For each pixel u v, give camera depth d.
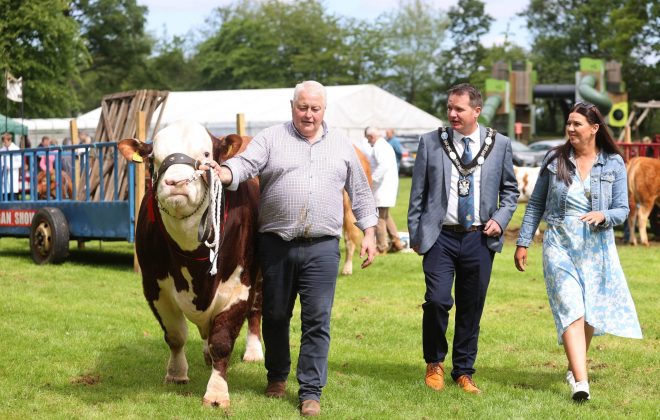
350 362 7.13
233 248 5.67
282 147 5.67
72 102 40.25
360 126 36.38
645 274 12.33
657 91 59.69
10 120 28.22
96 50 67.06
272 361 6.00
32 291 10.32
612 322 5.98
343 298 10.17
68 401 5.85
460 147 6.21
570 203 6.06
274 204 5.65
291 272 5.73
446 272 6.19
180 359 6.34
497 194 6.25
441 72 84.56
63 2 37.75
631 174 16.09
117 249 15.16
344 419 5.51
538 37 79.50
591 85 42.03
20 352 7.21
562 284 5.98
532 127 45.94
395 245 14.48
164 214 5.27
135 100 13.09
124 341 7.71
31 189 13.60
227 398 5.73
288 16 75.19
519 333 8.29
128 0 65.88
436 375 6.31
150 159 5.55
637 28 52.78
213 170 5.27
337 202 5.70
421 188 6.27
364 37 77.06
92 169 13.68
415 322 8.80
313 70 74.62
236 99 33.50
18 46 36.62
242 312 5.80
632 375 6.84
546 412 5.72
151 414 5.54
